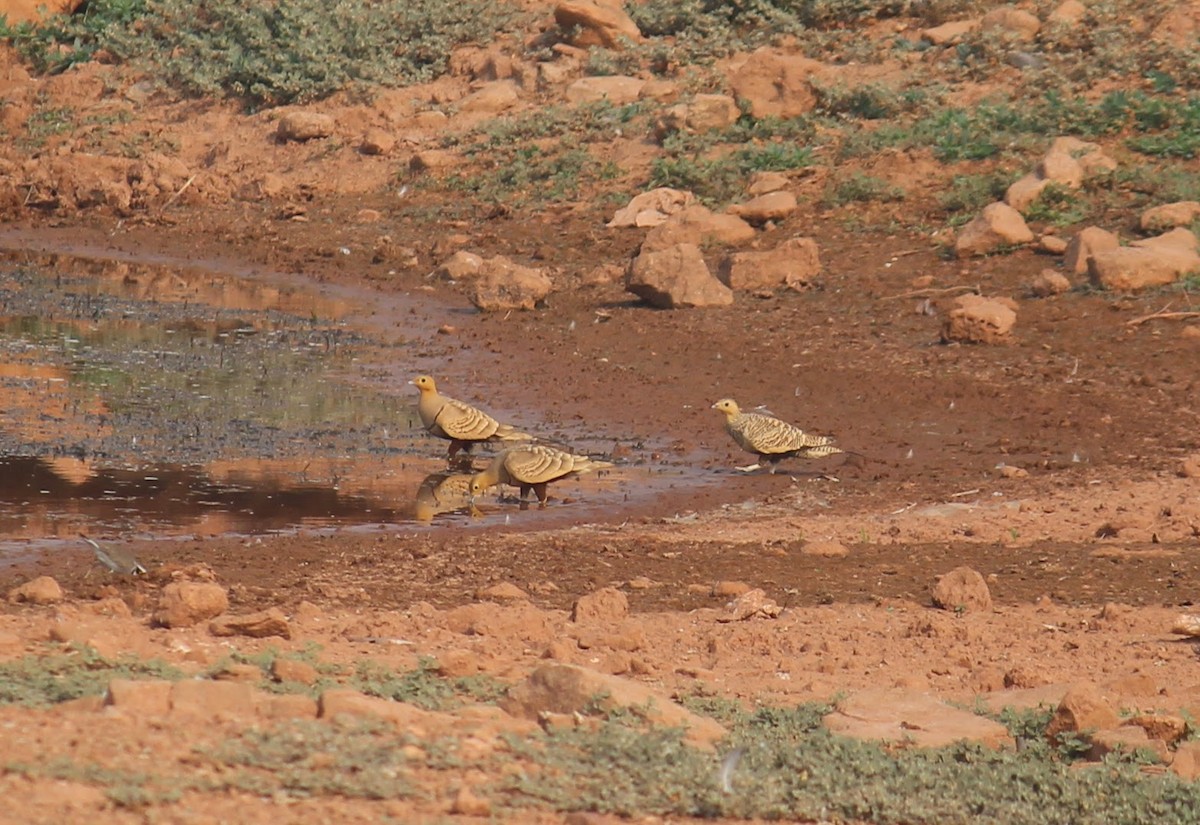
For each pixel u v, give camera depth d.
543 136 98.56
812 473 46.41
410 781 18.16
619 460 47.56
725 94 98.56
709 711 23.94
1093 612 31.62
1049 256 71.50
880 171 83.69
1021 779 21.33
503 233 86.81
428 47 111.81
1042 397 54.81
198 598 27.62
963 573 32.06
